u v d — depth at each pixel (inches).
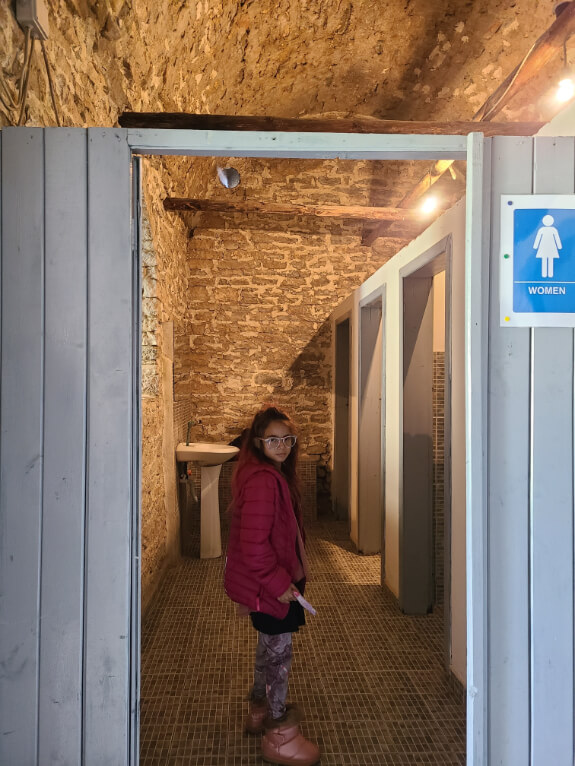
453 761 72.9
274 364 217.5
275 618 69.8
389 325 135.6
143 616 117.6
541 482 56.4
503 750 56.0
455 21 155.1
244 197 220.1
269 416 73.9
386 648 105.5
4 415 53.5
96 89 90.7
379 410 168.4
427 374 123.2
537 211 56.1
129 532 54.2
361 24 157.6
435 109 197.9
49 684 53.7
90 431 53.9
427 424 122.7
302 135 55.5
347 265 221.6
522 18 149.3
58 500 53.8
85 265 53.9
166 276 159.2
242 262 215.9
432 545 122.7
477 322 55.1
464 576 87.0
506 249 56.1
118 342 54.0
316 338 219.8
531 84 159.5
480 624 54.7
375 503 167.6
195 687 91.1
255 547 67.1
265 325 216.8
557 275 56.3
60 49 74.0
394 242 223.9
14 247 53.5
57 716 53.7
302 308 219.3
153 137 54.2
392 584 131.1
